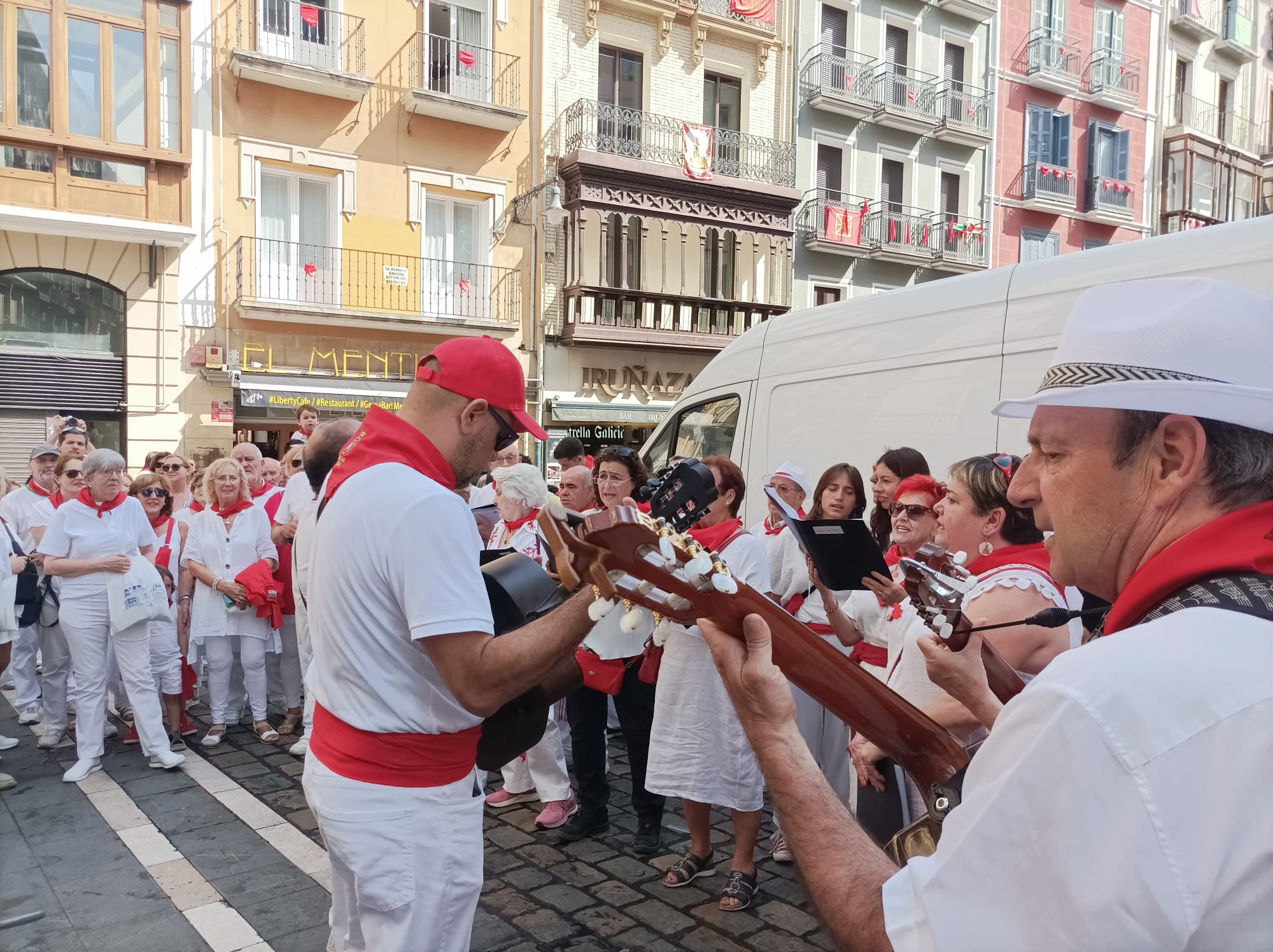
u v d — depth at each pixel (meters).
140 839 4.14
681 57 17.83
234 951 3.15
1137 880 0.65
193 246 13.53
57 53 12.20
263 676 5.83
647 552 1.12
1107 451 0.88
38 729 6.05
